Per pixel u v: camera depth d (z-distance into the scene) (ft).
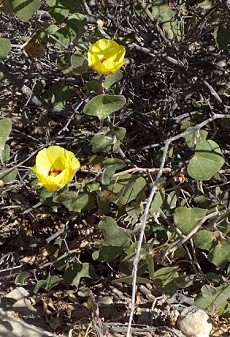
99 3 1.48
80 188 1.40
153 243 1.37
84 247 1.61
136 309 1.58
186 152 1.55
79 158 1.61
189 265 1.61
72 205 1.42
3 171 1.35
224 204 1.42
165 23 1.51
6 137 1.28
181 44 1.51
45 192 1.45
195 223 1.28
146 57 1.60
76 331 1.52
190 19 1.64
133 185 1.32
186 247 1.45
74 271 1.54
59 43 1.33
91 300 1.54
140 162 1.63
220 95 1.59
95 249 1.65
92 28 1.49
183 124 1.46
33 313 1.59
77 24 1.31
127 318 1.56
